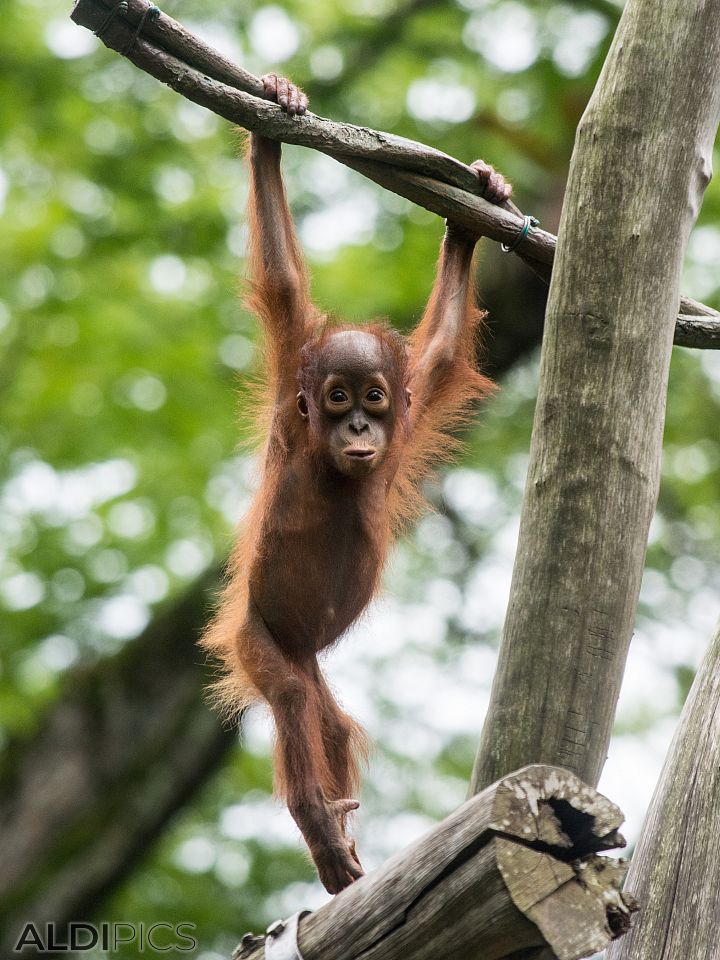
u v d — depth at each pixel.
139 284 15.71
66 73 15.66
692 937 6.00
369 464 7.02
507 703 5.99
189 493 15.80
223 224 16.03
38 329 15.64
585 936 4.75
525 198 14.78
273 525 7.50
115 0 6.14
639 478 6.07
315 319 7.80
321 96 15.59
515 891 4.75
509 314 14.16
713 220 15.23
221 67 6.41
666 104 6.33
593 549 6.00
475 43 15.63
